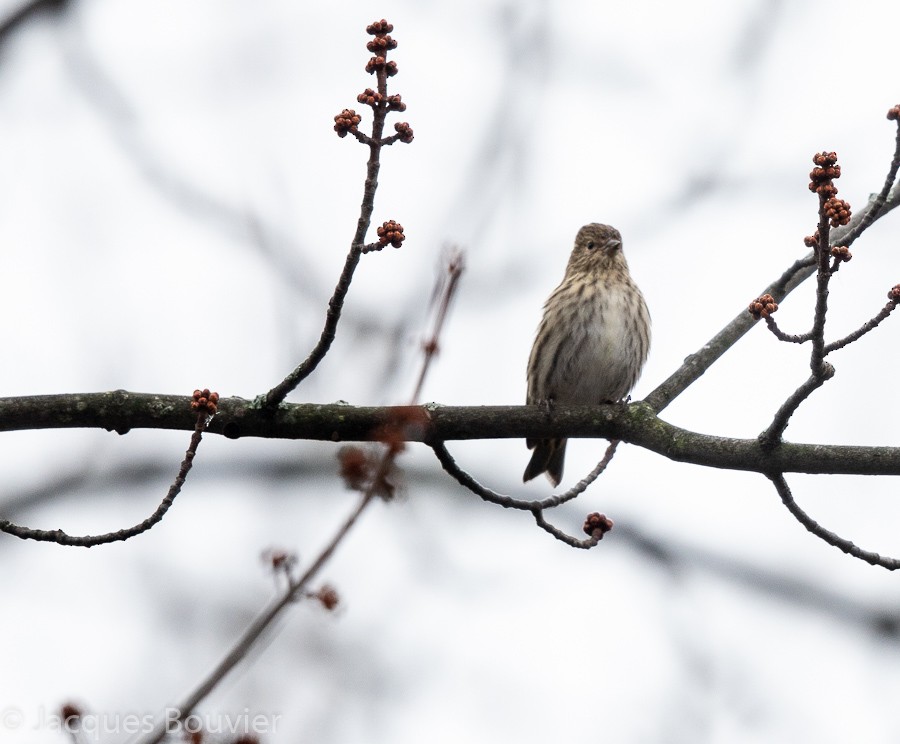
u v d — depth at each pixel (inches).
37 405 417.7
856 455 413.4
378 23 356.5
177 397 426.3
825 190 362.0
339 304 398.0
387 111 361.1
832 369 395.5
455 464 441.7
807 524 418.6
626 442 453.1
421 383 310.2
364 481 293.7
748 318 490.0
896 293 385.7
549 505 437.7
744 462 422.0
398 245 376.5
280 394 422.0
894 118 383.2
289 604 284.5
